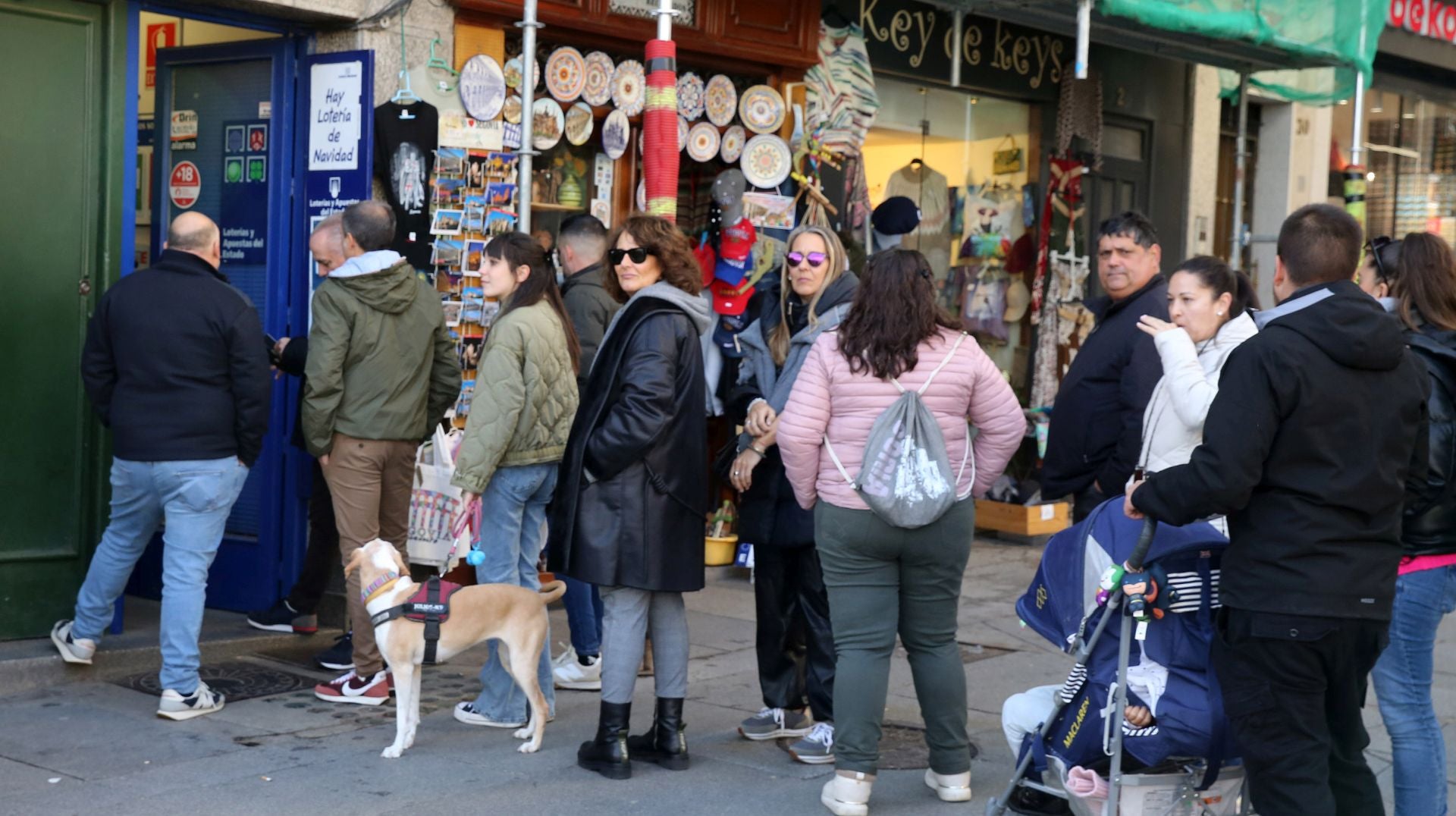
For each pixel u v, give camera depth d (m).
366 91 7.28
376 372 6.32
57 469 6.69
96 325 6.01
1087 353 5.70
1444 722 6.52
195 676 6.07
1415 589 4.57
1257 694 3.98
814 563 5.69
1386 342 3.94
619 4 8.49
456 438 7.32
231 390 6.02
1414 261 4.64
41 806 4.91
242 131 7.75
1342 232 4.07
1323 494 3.89
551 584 6.00
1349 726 4.19
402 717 5.61
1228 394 3.94
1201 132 13.32
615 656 5.45
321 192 7.46
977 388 5.08
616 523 5.34
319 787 5.21
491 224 7.98
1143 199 12.86
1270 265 14.32
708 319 5.60
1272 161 14.29
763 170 9.39
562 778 5.43
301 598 7.29
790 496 5.68
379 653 6.39
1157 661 4.34
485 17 7.94
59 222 6.64
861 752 5.03
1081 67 8.73
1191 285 4.94
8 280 6.51
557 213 8.73
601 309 6.84
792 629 6.04
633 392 5.28
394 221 6.43
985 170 11.73
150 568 7.88
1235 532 4.05
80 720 5.94
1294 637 3.88
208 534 6.05
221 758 5.52
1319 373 3.90
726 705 6.60
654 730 5.65
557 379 6.08
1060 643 4.66
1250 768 4.07
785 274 5.86
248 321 5.98
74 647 6.39
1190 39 10.35
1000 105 11.80
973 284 11.70
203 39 7.96
